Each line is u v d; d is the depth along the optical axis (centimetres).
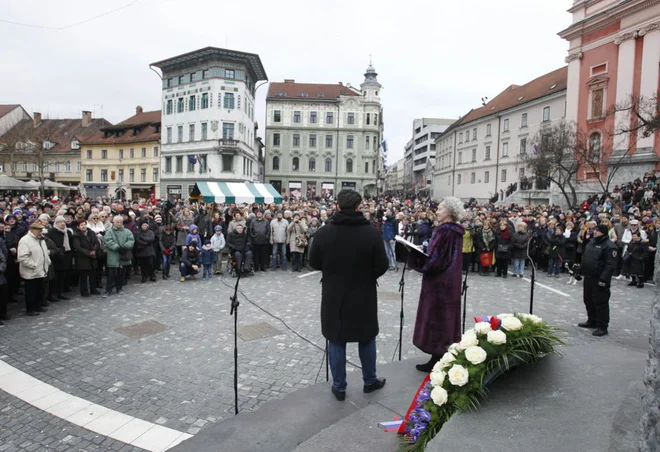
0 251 708
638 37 2692
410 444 265
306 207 1734
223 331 662
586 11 3070
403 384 392
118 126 5441
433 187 7425
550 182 3247
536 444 213
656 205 1695
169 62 4469
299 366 527
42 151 4944
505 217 1206
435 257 388
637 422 216
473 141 5484
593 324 698
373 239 350
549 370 298
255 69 4722
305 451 275
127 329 669
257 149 5716
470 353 270
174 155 4631
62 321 709
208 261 1105
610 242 651
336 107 6141
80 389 462
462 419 242
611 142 2781
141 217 1085
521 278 1163
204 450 301
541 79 4788
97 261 963
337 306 352
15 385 471
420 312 411
